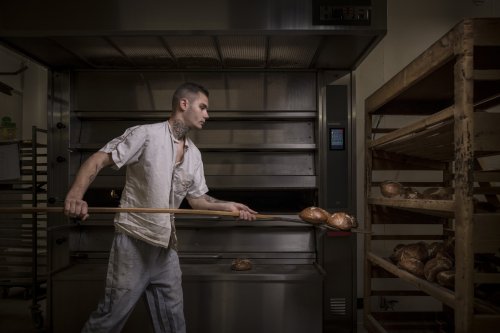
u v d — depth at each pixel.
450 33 1.53
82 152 2.87
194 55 2.54
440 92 2.44
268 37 2.20
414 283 1.96
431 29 3.33
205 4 2.12
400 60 3.34
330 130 2.73
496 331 1.45
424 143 2.22
